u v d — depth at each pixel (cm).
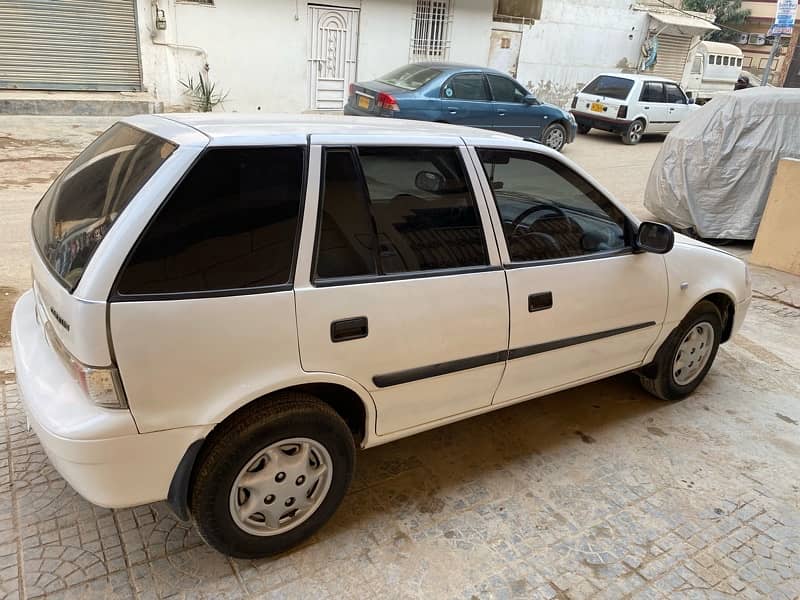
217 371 207
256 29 1341
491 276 270
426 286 250
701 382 412
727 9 3722
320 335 225
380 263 241
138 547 245
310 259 223
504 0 1691
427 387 263
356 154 237
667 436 353
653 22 2038
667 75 2203
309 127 239
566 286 295
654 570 253
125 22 1234
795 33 2542
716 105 762
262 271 214
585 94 1561
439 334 256
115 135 259
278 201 218
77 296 188
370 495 287
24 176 789
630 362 351
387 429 262
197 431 209
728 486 311
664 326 352
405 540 260
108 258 189
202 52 1311
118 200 205
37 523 253
